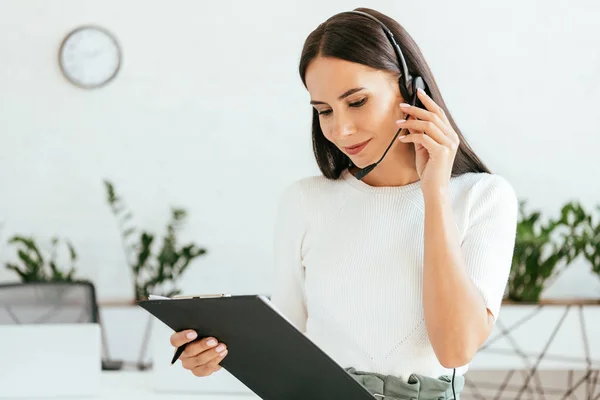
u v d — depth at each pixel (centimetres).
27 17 451
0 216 450
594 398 425
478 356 362
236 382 224
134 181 455
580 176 457
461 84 457
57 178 453
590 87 456
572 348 362
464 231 141
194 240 456
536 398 429
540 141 457
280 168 460
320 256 148
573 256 392
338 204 151
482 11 456
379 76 136
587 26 455
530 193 457
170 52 455
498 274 138
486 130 457
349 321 143
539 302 379
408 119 139
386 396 137
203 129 457
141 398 216
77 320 312
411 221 143
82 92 453
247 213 459
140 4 454
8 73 451
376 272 142
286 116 459
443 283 130
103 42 452
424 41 456
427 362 139
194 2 456
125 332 425
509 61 457
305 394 131
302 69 141
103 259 453
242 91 458
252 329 120
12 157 452
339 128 137
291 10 458
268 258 459
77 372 215
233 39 457
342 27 136
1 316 305
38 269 416
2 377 213
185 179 457
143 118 455
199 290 454
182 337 131
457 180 146
